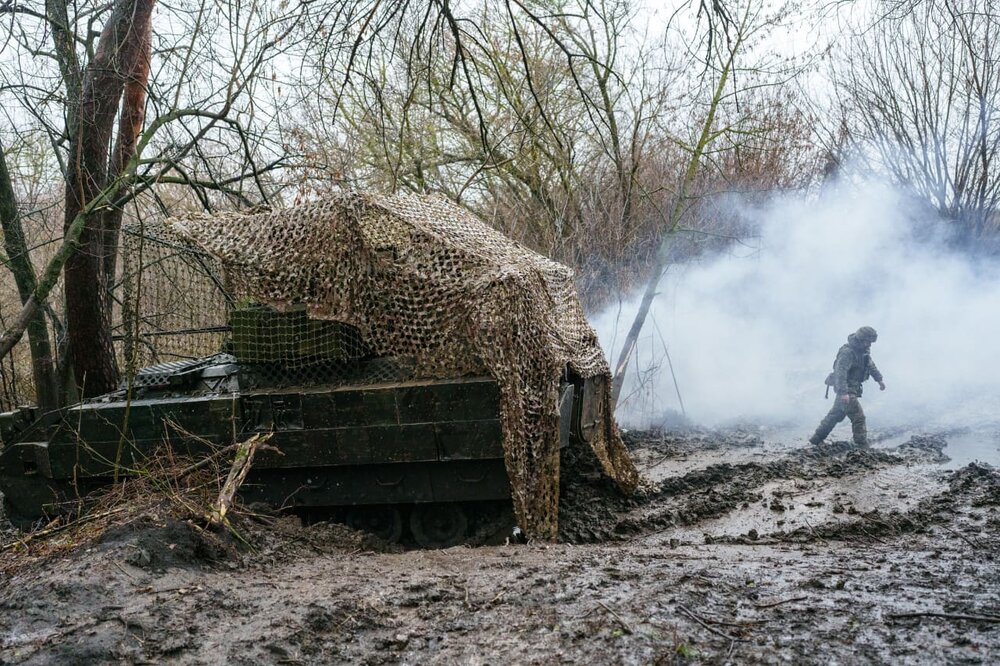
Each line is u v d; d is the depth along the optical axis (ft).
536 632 16.33
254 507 26.96
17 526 30.68
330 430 27.14
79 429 28.96
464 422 26.40
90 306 37.40
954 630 15.72
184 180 37.99
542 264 31.12
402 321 27.17
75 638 16.24
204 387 29.30
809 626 16.14
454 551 24.03
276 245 28.17
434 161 57.67
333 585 19.22
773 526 27.78
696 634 15.85
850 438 42.42
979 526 25.43
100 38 36.09
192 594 18.44
